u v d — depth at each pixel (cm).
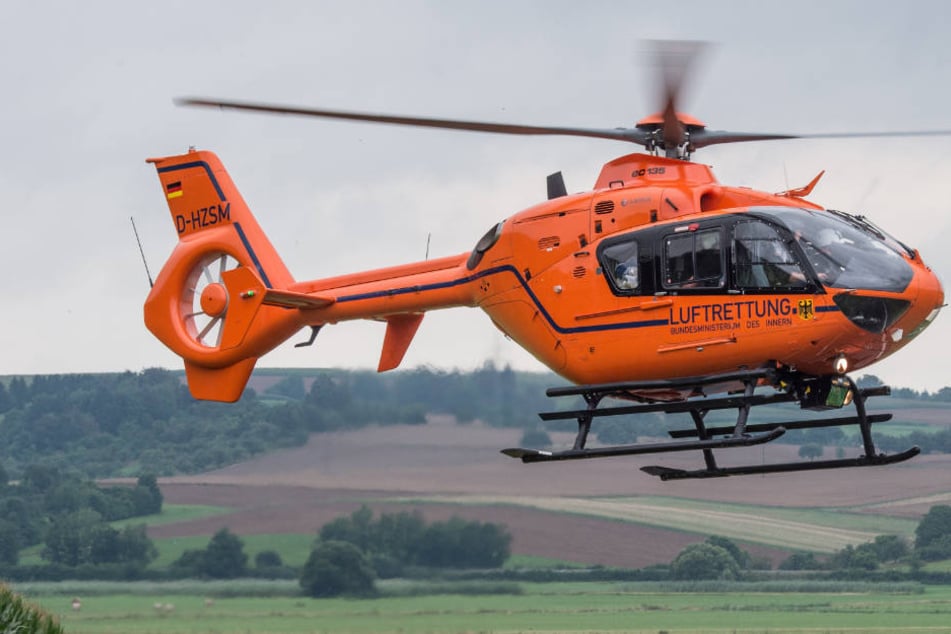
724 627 8231
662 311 3581
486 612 7175
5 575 7638
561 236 3778
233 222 5088
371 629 6494
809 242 3441
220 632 6166
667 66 3553
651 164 3778
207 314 5006
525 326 3888
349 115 3675
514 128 3756
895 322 3434
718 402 3597
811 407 3628
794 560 10044
